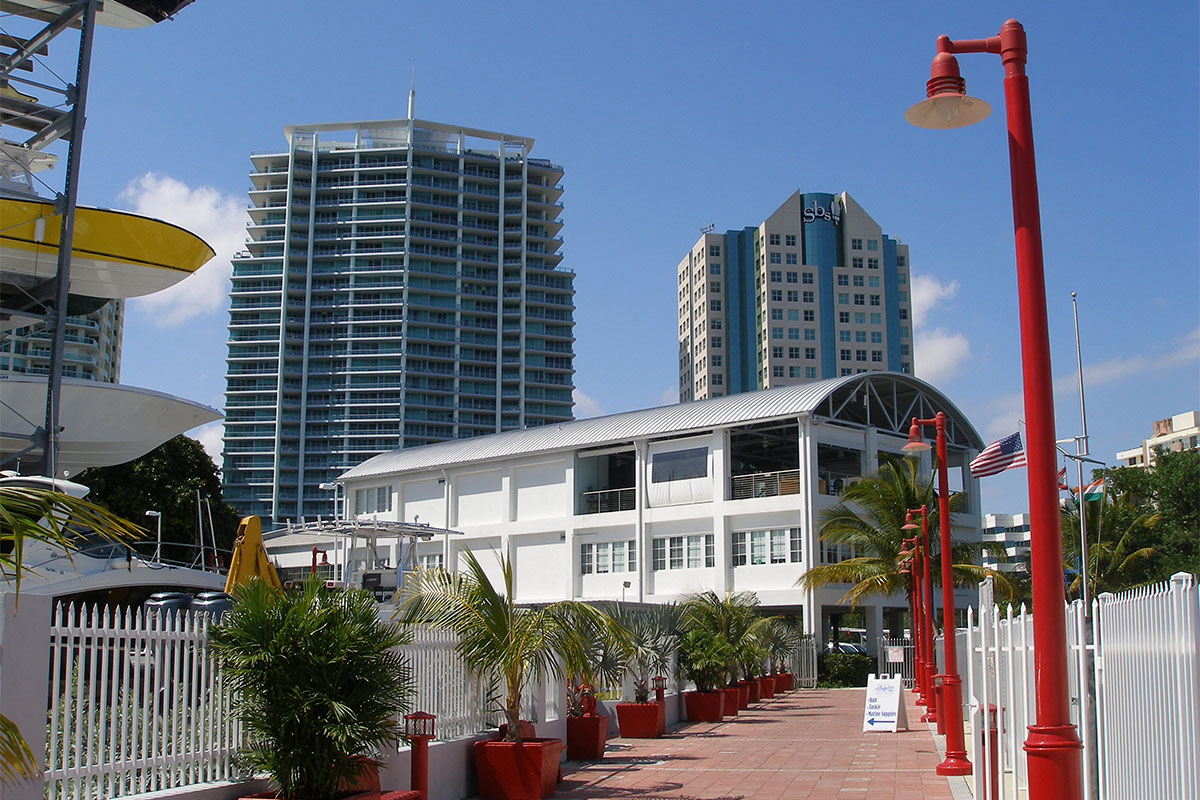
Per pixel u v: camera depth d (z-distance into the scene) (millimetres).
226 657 10547
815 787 15875
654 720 23906
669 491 52844
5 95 23922
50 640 8859
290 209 157250
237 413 152375
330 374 153625
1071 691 9914
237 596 11227
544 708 18172
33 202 26141
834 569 45406
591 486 58156
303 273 156500
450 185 163375
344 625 10797
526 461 58969
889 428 57969
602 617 16328
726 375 151875
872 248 152500
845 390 51656
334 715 10430
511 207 166750
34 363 108562
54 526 5770
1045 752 7086
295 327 154625
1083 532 49812
